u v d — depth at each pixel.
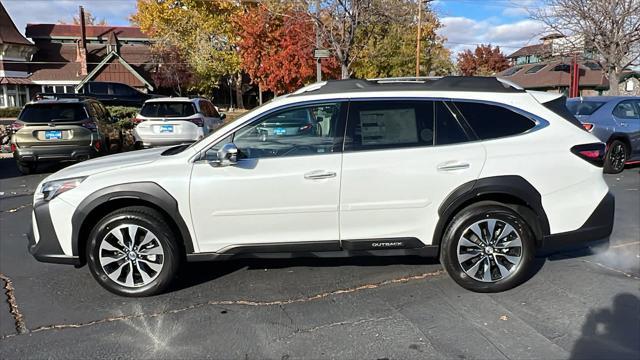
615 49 17.81
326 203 4.09
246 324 3.73
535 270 4.73
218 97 48.44
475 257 4.18
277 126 4.16
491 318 3.76
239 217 4.10
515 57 51.59
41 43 44.31
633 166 11.30
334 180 4.05
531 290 4.26
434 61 34.03
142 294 4.18
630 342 3.39
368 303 4.06
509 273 4.18
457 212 4.18
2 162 13.12
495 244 4.16
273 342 3.46
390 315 3.84
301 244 4.16
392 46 23.66
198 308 4.01
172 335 3.57
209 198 4.05
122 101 25.72
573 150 4.20
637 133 10.20
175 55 36.84
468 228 4.12
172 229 4.17
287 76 22.88
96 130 10.52
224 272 4.79
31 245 4.26
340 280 4.55
